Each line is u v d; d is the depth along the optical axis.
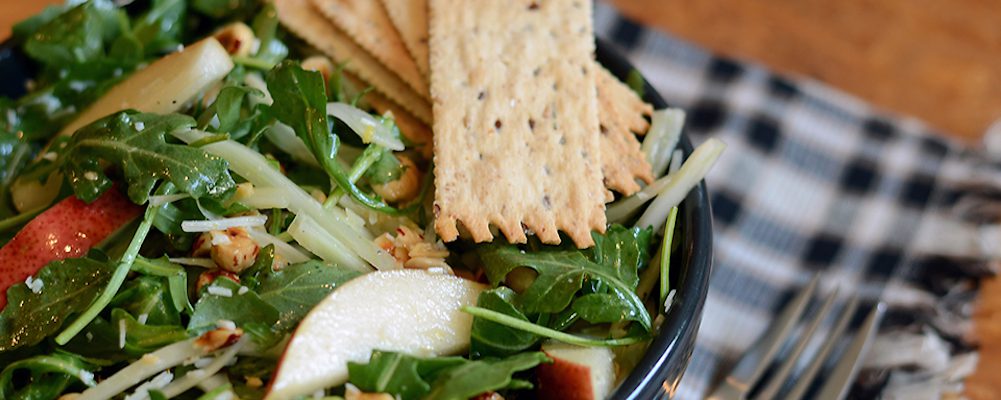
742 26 0.74
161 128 0.52
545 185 0.53
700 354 0.62
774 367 0.62
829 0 0.75
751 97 0.70
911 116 0.71
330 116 0.55
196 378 0.49
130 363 0.50
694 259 0.52
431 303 0.51
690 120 0.70
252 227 0.53
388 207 0.54
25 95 0.59
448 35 0.57
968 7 0.75
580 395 0.50
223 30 0.59
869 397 0.61
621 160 0.55
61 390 0.50
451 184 0.53
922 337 0.63
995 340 0.63
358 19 0.59
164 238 0.53
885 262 0.66
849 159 0.69
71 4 0.60
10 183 0.56
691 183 0.54
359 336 0.49
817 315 0.63
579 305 0.51
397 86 0.58
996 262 0.65
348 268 0.52
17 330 0.50
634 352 0.51
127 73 0.58
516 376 0.50
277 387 0.48
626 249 0.52
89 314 0.49
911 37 0.74
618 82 0.58
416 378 0.48
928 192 0.68
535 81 0.56
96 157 0.52
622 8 0.74
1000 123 0.71
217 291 0.50
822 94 0.70
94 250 0.51
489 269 0.52
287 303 0.51
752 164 0.68
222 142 0.53
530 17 0.58
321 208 0.53
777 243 0.66
